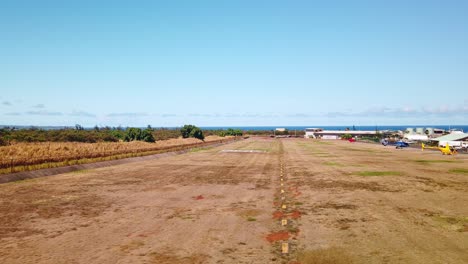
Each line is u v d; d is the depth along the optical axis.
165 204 16.42
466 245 10.19
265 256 9.41
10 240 11.00
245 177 26.09
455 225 12.40
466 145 65.56
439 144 70.75
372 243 10.43
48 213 14.63
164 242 10.72
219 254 9.62
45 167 28.62
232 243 10.59
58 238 11.20
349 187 20.92
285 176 26.55
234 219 13.57
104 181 23.97
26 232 11.89
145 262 9.05
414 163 35.94
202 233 11.66
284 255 9.48
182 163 37.19
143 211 14.99
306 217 13.74
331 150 60.16
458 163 35.78
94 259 9.30
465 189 19.98
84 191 20.00
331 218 13.53
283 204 16.31
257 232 11.74
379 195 18.28
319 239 10.88
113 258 9.37
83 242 10.77
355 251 9.73
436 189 20.05
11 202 16.88
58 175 27.06
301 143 92.31
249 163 37.09
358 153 52.09
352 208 15.27
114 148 50.97
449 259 9.06
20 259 9.34
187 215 14.27
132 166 34.09
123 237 11.27
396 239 10.80
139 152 46.09
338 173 27.77
